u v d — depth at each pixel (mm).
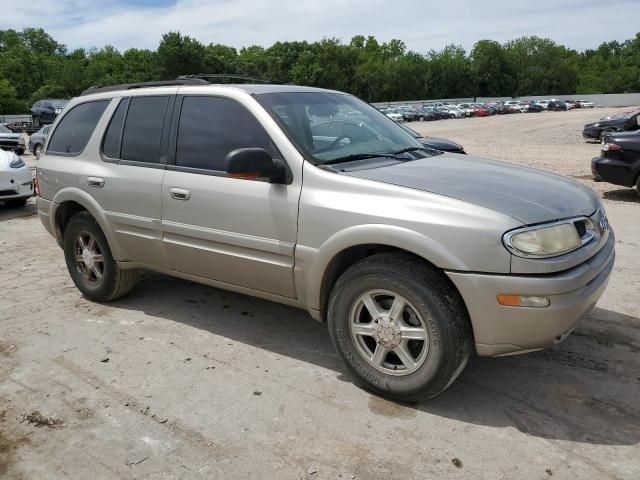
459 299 3041
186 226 4062
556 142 22969
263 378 3666
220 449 2957
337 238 3291
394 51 127125
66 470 2836
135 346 4172
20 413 3342
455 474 2713
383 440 2986
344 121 4133
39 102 33000
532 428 3062
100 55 99062
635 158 9164
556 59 110438
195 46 75812
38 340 4316
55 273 6062
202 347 4137
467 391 3449
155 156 4309
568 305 2908
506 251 2865
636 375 3592
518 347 2971
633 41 127438
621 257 6012
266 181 3650
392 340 3225
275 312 4766
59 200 4980
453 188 3193
